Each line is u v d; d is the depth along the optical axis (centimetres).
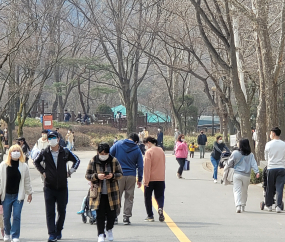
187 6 3750
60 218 1229
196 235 1298
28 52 3775
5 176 1200
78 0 6062
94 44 8456
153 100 9825
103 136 6706
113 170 1177
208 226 1438
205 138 4903
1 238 1303
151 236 1281
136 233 1324
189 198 2109
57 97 9250
